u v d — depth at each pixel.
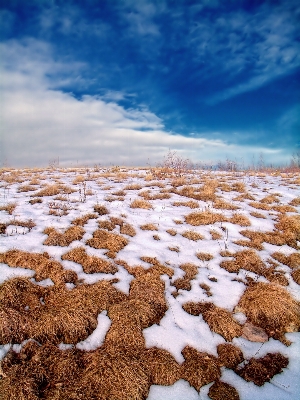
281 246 2.25
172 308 1.56
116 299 1.57
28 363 1.19
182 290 1.71
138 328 1.38
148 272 1.80
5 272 1.64
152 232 2.32
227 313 1.53
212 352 1.33
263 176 5.18
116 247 2.02
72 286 1.63
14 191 3.21
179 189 3.59
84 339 1.34
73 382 1.14
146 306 1.50
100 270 1.78
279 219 2.70
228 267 1.95
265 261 2.04
